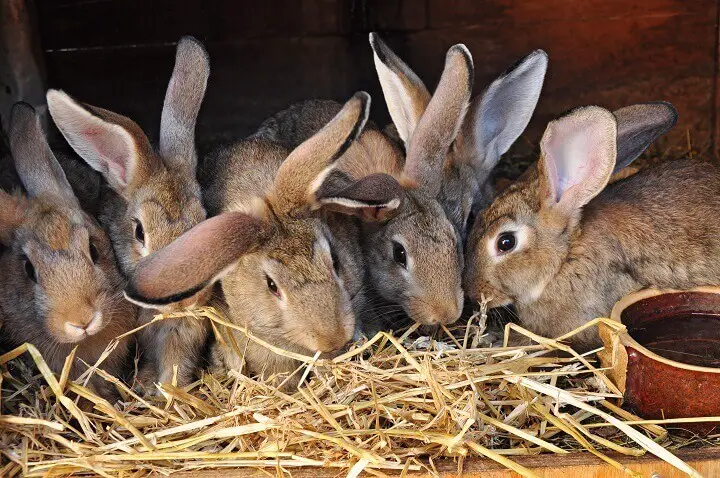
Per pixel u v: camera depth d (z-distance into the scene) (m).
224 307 1.02
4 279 0.99
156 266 0.89
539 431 0.94
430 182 1.10
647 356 0.93
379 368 0.98
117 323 1.01
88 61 1.51
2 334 1.00
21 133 1.04
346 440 0.90
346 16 1.58
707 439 0.94
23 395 0.97
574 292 1.04
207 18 1.54
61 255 0.97
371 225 1.08
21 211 1.00
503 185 1.34
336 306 0.95
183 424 0.94
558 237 1.04
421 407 0.94
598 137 1.00
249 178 1.07
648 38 1.52
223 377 1.03
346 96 1.61
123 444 0.91
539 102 1.56
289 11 1.56
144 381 1.04
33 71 1.46
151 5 1.51
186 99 1.07
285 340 0.98
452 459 0.90
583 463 0.89
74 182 1.13
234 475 0.89
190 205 1.01
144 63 1.53
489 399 0.96
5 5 1.41
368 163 1.14
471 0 1.56
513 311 1.08
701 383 0.92
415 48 1.60
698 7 1.50
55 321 0.95
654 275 1.06
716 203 1.08
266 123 1.32
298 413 0.93
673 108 1.12
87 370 0.99
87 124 1.02
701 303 1.02
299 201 0.98
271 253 0.96
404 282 1.04
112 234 1.04
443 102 1.09
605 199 1.10
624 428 0.91
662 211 1.08
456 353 1.01
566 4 1.53
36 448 0.91
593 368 0.97
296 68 1.59
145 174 1.02
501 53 1.58
